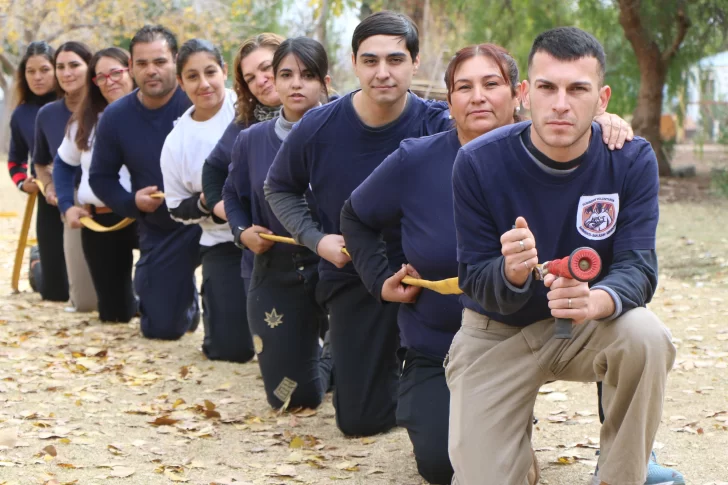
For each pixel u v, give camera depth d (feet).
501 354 12.39
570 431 17.71
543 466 15.78
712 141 81.92
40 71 31.53
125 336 26.37
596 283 11.94
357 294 17.20
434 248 14.15
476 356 12.59
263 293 18.84
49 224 31.01
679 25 62.54
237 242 18.97
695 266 37.01
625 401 11.65
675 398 19.70
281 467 15.52
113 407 19.44
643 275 11.44
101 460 15.99
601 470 11.73
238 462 16.11
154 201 24.98
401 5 65.51
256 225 18.93
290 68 18.06
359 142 16.25
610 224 11.68
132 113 25.32
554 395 19.89
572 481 15.08
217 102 22.94
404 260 16.14
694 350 23.84
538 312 12.17
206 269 23.72
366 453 16.53
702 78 66.64
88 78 26.89
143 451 16.55
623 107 71.82
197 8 82.69
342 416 17.49
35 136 30.22
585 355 11.92
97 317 29.09
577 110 10.89
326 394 20.35
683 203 57.21
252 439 17.43
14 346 24.80
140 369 22.76
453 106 14.23
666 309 29.04
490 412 12.25
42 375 21.89
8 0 82.07
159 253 25.90
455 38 64.23
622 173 11.62
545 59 10.94
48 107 29.55
